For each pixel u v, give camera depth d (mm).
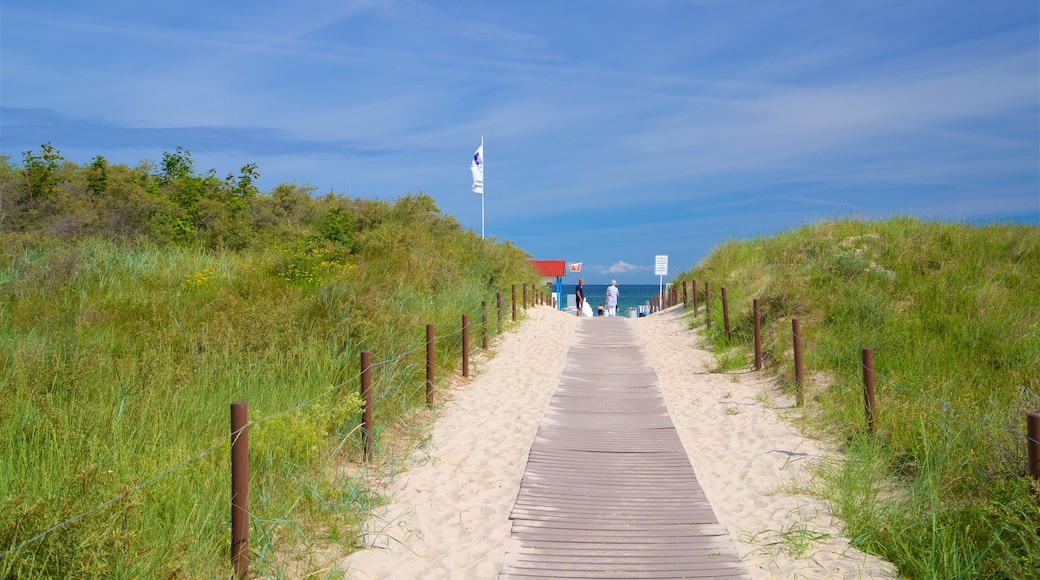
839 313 12734
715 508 6418
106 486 4680
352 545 5496
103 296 13016
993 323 11000
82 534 4031
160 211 20031
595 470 7426
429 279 16812
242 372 8586
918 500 5770
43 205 18688
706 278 22844
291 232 21359
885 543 5410
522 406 10172
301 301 11742
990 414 7312
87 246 15891
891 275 14773
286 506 5746
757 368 11859
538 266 50156
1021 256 15289
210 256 18234
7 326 10531
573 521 6102
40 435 6086
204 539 4973
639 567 5227
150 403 7062
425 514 6262
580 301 32938
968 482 5969
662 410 9953
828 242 18094
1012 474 5551
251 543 5156
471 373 12445
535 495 6680
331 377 8930
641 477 7207
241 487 4734
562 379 12164
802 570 5125
